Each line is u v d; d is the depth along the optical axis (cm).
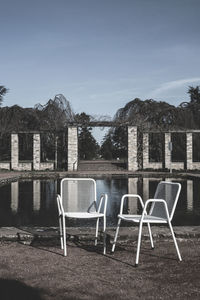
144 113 3100
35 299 325
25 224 852
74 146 2911
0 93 3572
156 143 3219
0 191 1587
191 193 1471
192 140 3127
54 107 2969
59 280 373
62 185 536
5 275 388
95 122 2916
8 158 3378
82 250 501
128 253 485
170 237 556
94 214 496
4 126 3006
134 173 2494
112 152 4484
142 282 369
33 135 3011
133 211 1051
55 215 984
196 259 453
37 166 3002
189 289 350
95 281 371
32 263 435
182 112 3150
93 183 538
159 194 500
